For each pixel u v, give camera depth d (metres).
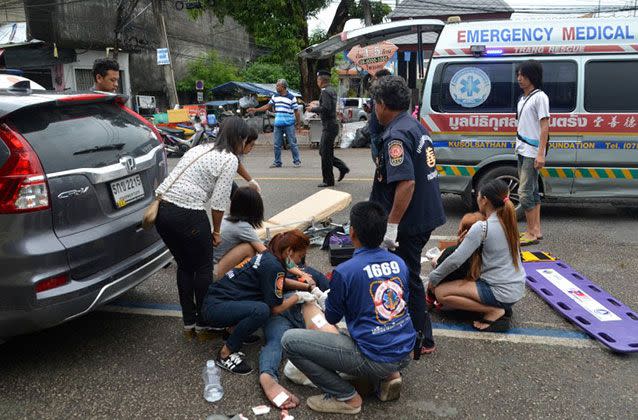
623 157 5.84
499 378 3.14
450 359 3.36
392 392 2.90
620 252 5.23
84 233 3.17
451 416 2.81
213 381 3.07
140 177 3.76
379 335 2.72
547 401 2.91
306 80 20.38
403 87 3.09
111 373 3.28
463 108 6.11
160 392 3.07
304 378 3.09
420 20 8.00
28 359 3.46
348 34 8.65
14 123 3.02
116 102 4.05
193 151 3.52
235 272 3.47
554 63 5.91
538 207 5.48
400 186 2.98
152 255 3.71
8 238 2.88
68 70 20.55
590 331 3.57
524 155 5.32
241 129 3.52
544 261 4.88
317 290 3.69
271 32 17.86
